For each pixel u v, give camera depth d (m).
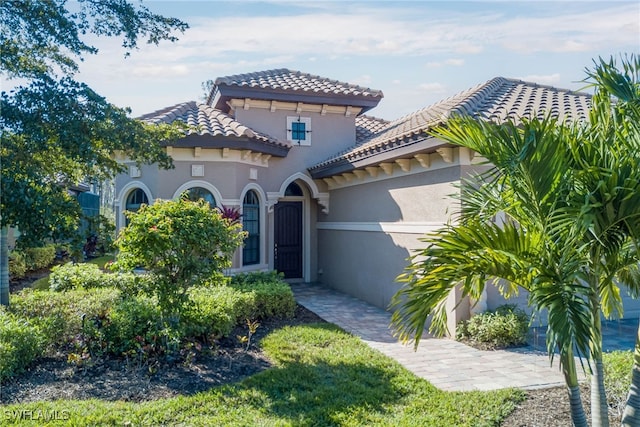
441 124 9.02
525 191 4.54
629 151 4.36
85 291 10.67
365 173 14.77
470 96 12.92
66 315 8.68
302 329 10.66
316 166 17.22
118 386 6.98
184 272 8.60
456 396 6.82
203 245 8.60
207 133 13.92
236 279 13.67
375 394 6.85
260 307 11.70
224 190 14.89
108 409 6.11
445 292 4.66
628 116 4.85
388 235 13.43
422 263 4.71
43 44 8.63
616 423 5.80
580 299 4.08
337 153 18.22
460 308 10.30
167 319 8.50
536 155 4.21
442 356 9.00
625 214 4.16
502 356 9.00
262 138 15.20
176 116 15.88
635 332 10.84
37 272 19.70
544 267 4.43
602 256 4.78
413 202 12.11
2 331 7.16
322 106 18.23
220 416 6.05
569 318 3.95
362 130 19.83
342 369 7.93
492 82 15.00
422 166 11.55
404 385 7.23
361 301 15.00
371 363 8.29
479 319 9.98
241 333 10.12
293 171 17.98
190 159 14.65
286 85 17.84
